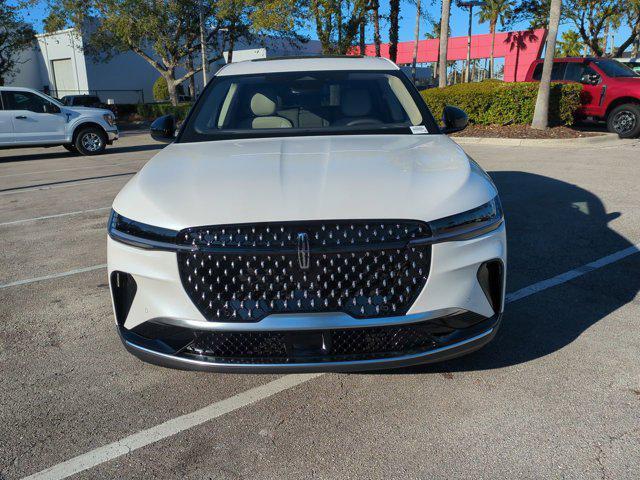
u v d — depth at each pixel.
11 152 15.83
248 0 23.38
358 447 2.35
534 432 2.40
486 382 2.80
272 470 2.22
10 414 2.65
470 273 2.41
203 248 2.27
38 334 3.53
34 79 40.78
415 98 3.78
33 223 6.60
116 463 2.29
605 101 12.76
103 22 27.52
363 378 2.89
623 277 4.19
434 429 2.45
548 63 12.50
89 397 2.78
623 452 2.25
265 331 2.25
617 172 8.23
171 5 27.16
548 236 5.26
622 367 2.91
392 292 2.29
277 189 2.43
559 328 3.37
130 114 32.34
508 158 10.02
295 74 3.95
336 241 2.25
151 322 2.41
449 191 2.47
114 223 2.56
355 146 3.11
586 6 26.55
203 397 2.76
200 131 3.56
